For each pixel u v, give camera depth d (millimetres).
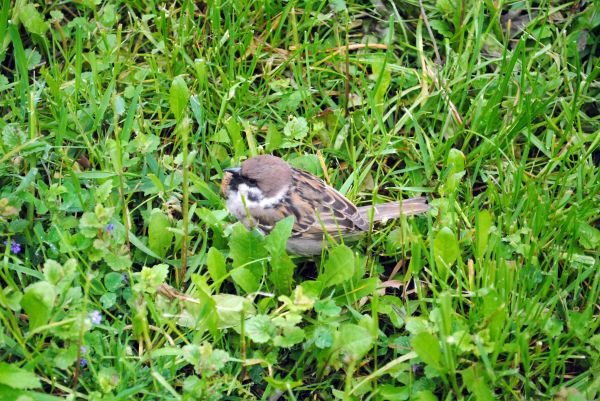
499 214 5488
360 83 6090
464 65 6082
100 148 5434
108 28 5953
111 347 4547
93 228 4652
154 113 5715
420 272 5215
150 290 4547
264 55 6117
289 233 4668
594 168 5746
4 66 5844
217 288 4758
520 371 4809
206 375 4172
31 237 4938
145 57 5945
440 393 4656
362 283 4859
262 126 5840
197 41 6012
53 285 4273
